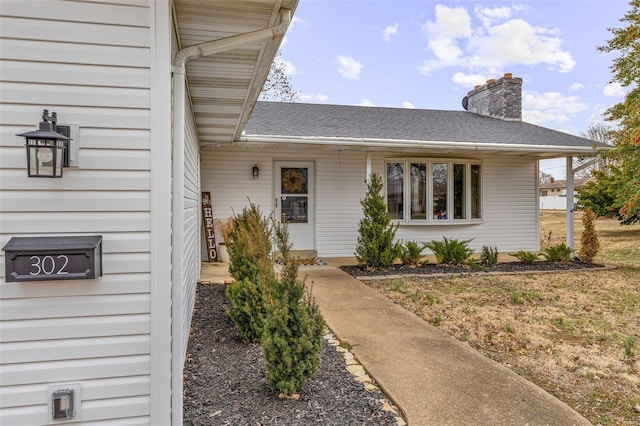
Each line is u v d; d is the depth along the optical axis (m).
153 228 1.87
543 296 5.81
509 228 10.01
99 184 1.82
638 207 8.84
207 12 2.28
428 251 9.44
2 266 1.72
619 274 7.55
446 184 9.48
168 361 1.89
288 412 2.42
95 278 1.80
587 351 3.72
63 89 1.78
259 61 2.94
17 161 1.74
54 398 1.75
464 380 2.93
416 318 4.55
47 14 1.76
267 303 2.74
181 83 2.29
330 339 3.85
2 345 1.73
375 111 10.79
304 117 9.27
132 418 1.85
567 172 9.30
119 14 1.83
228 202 8.40
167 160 1.88
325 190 8.92
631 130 8.10
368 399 2.62
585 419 2.42
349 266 7.97
